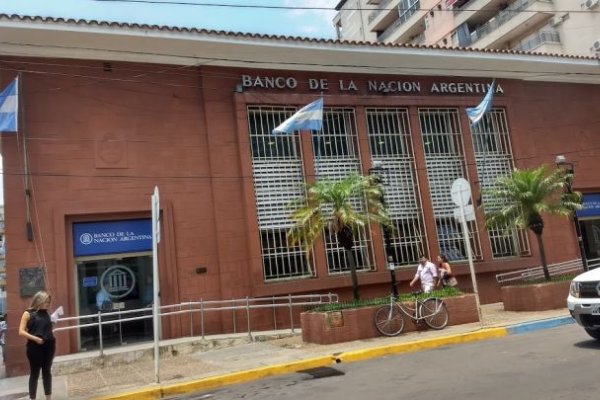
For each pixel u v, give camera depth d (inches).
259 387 336.2
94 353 464.8
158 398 340.2
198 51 562.3
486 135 711.7
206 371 387.2
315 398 285.0
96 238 517.7
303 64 614.2
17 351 466.6
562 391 243.8
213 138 566.6
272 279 569.6
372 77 655.8
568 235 727.1
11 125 475.5
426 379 302.4
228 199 562.9
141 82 549.0
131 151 534.3
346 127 637.3
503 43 1397.6
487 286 661.3
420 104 668.1
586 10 1165.1
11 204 486.9
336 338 447.5
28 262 483.8
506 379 280.1
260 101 587.5
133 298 523.2
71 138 515.2
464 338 434.9
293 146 609.0
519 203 569.9
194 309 525.7
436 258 636.1
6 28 481.1
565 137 762.8
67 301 490.3
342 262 600.7
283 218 586.6
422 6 1676.9
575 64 757.9
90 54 529.0
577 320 352.8
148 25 525.0
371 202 516.7
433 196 663.8
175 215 542.0
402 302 475.8
